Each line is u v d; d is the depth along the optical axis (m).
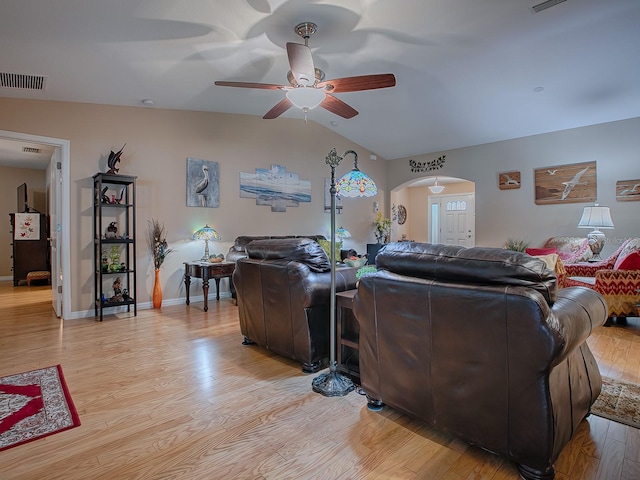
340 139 6.89
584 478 1.43
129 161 4.48
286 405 2.06
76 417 1.93
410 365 1.72
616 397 2.12
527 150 5.84
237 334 3.46
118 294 4.22
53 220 4.47
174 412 1.98
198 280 5.10
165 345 3.12
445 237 9.55
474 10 2.88
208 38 3.02
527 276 1.38
